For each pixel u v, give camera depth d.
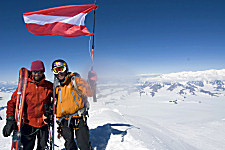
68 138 3.24
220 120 133.75
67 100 3.13
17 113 2.85
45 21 4.36
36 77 3.04
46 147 3.26
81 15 4.46
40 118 3.16
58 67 2.99
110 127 5.49
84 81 2.91
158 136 7.88
